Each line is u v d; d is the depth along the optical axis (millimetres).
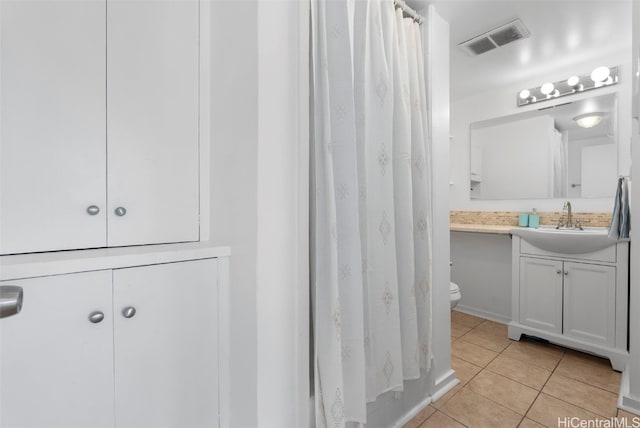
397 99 1326
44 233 771
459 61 2260
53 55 773
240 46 872
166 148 961
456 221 3023
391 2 1294
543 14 1723
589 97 2301
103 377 734
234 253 918
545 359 1952
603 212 2221
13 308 519
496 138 2771
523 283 2227
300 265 897
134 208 903
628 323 1766
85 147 822
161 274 824
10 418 627
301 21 901
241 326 882
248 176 840
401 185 1323
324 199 950
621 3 1625
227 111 942
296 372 893
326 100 954
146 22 921
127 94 886
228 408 958
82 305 707
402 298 1319
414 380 1439
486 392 1596
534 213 2539
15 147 732
